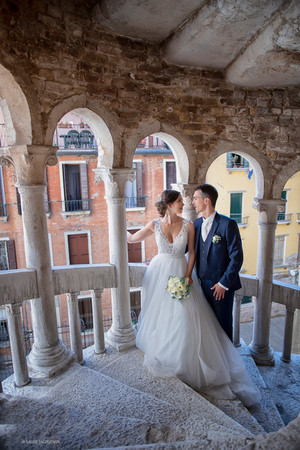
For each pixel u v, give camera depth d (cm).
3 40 198
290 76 283
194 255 259
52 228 1141
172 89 288
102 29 248
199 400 209
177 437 135
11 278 222
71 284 263
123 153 273
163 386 225
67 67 231
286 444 90
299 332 1030
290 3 187
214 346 244
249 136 322
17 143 221
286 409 274
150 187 1202
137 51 268
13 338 221
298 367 333
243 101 316
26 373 227
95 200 1162
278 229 1367
